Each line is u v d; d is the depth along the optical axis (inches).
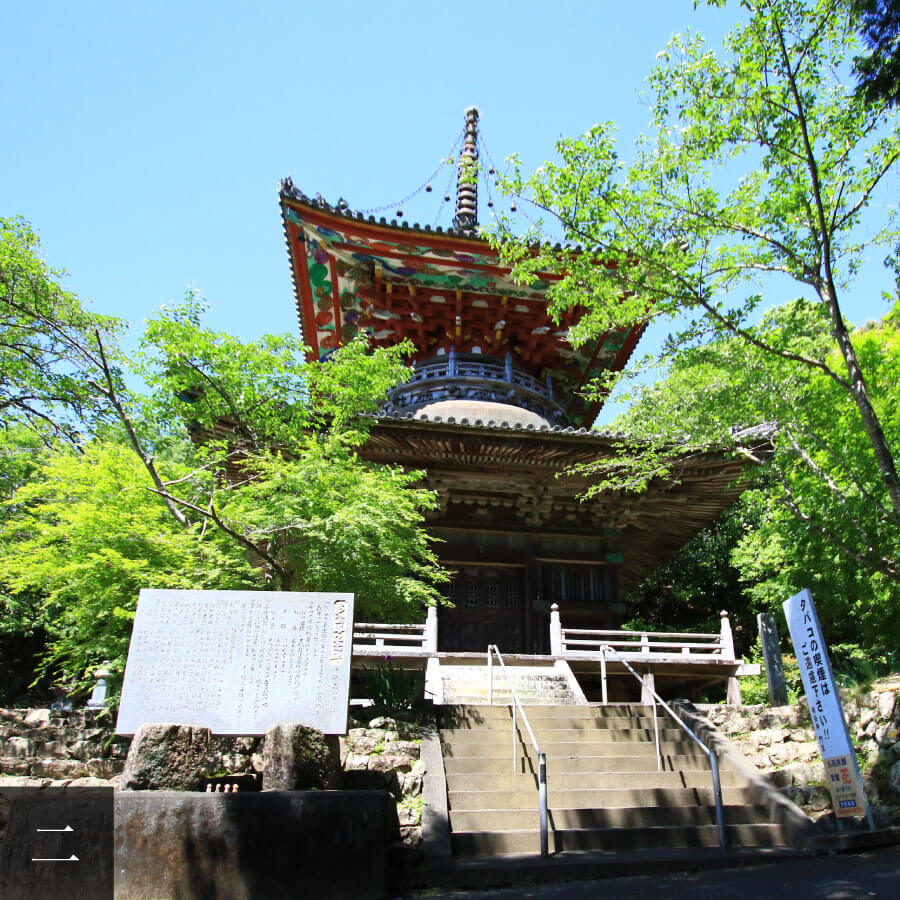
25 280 608.1
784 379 507.8
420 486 780.0
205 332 522.3
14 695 1029.2
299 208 831.7
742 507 1130.0
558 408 1001.5
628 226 447.2
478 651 754.2
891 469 392.8
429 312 953.5
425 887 301.9
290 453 611.2
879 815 403.5
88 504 494.3
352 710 473.1
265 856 281.0
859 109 405.7
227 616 369.1
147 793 287.9
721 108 429.1
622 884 295.6
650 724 517.0
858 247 447.2
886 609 585.3
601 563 805.9
